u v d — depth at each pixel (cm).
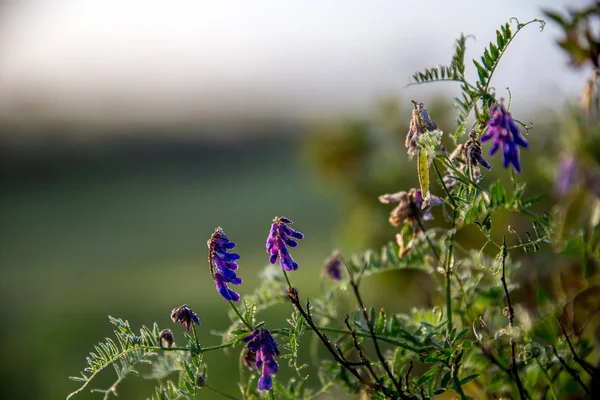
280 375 105
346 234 122
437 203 66
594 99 71
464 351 64
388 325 64
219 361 120
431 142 61
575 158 80
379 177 117
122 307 190
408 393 63
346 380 67
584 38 73
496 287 68
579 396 69
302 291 148
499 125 60
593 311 70
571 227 77
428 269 70
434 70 63
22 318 186
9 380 129
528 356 65
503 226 88
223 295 61
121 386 121
